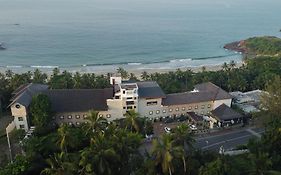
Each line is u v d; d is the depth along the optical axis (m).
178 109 127.81
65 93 119.88
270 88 111.25
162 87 152.75
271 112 105.81
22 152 94.94
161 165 77.50
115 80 138.00
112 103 118.12
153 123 124.12
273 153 85.38
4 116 125.38
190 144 83.88
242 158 88.88
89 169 70.56
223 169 73.88
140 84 130.25
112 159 75.44
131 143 83.75
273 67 186.12
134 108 120.12
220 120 119.25
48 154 90.38
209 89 136.75
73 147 92.00
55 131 111.19
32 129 109.50
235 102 140.25
